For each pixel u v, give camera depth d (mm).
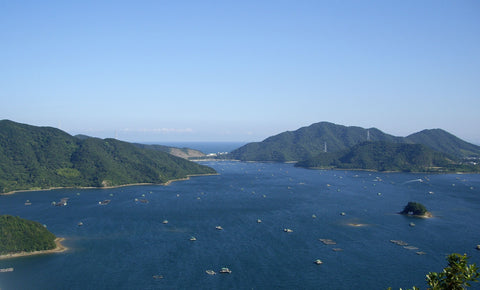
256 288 143125
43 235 187500
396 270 159375
